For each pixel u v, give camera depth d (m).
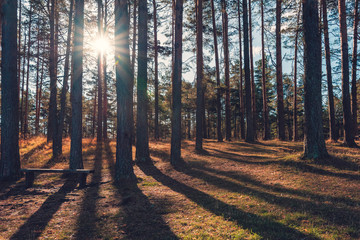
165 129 54.91
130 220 4.79
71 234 4.14
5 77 8.73
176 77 12.09
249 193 6.47
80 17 9.86
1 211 5.34
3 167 8.59
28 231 4.25
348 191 5.80
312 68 8.90
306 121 9.04
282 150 13.77
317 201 5.35
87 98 42.38
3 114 8.70
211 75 19.58
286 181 7.26
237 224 4.45
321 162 8.31
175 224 4.57
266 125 23.22
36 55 14.28
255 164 10.05
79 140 9.84
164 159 13.30
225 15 23.47
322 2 15.52
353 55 15.47
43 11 15.12
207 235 4.02
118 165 8.67
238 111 43.16
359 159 8.19
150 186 7.88
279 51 20.53
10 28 8.83
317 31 8.91
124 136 8.71
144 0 12.60
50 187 7.74
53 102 14.25
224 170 9.71
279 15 19.92
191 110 44.88
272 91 41.81
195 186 7.79
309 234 3.88
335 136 15.30
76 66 9.79
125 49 8.84
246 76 19.19
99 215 5.07
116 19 8.91
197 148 15.95
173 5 19.69
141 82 12.62
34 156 13.98
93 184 8.16
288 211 4.94
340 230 3.93
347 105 12.82
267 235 3.89
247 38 18.77
